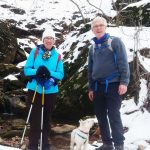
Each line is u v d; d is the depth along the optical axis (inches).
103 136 126.3
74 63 230.2
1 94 247.8
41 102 121.0
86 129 124.8
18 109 235.8
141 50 194.4
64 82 228.7
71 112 206.4
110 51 120.6
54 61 122.8
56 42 339.6
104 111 126.0
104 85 122.1
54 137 177.2
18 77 270.5
